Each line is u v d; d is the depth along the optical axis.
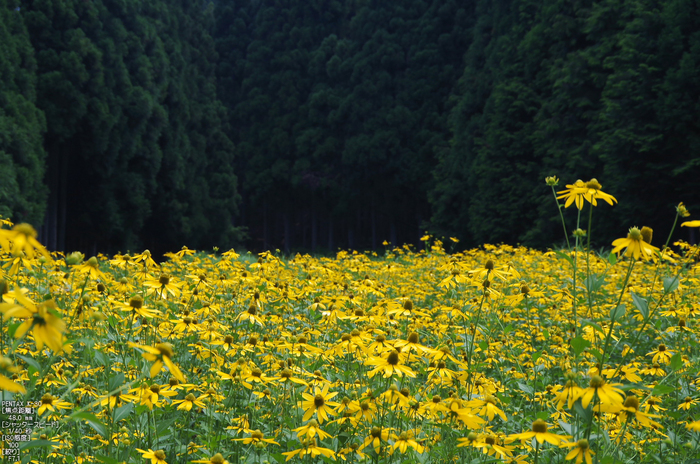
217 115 41.31
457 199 32.47
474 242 31.27
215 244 37.69
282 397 3.04
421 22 44.94
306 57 50.09
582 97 23.69
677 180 19.66
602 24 23.03
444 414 2.66
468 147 31.69
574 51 24.70
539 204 24.78
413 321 4.38
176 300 4.36
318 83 48.53
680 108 18.80
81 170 27.83
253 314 3.95
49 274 3.61
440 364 3.13
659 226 20.69
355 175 43.69
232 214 40.16
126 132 28.03
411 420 2.81
